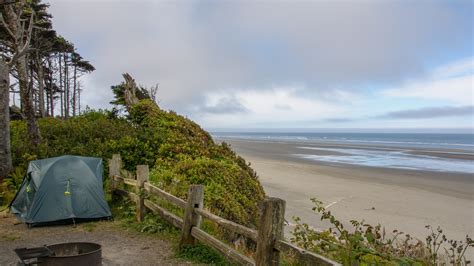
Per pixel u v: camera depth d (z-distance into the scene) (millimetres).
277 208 3953
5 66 9945
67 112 47219
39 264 3736
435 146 69438
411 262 4164
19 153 10750
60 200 7477
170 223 6648
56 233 6875
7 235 6723
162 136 12523
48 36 31125
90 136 12484
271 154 41250
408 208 13930
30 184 7672
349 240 4465
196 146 12508
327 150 50719
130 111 15320
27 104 11328
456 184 20359
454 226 11688
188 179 9078
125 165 11258
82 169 7992
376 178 21891
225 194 8656
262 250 3963
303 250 3541
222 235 6641
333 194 16234
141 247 6035
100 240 6449
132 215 7926
